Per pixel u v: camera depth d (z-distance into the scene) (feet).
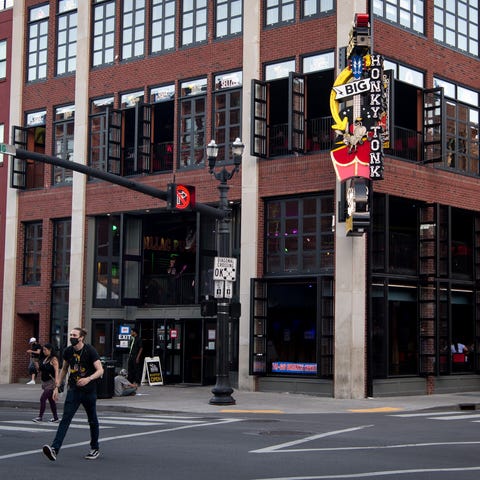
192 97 98.43
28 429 55.67
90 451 43.06
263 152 91.04
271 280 90.58
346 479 34.96
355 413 70.38
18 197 115.14
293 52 90.68
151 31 103.50
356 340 83.51
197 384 99.30
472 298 99.55
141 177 101.71
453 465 39.17
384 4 90.07
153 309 103.04
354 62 81.92
